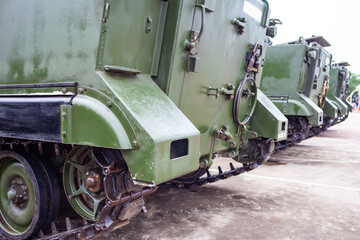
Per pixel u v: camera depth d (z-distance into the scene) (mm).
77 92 2629
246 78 4484
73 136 2525
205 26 3500
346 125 20984
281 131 5145
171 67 3092
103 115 2402
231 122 4531
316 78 9766
